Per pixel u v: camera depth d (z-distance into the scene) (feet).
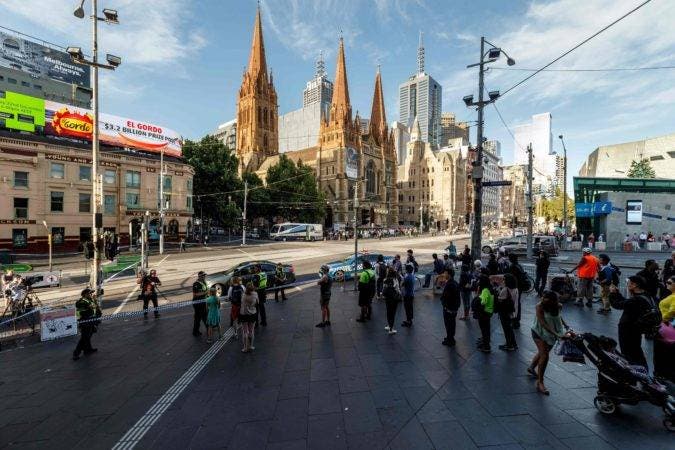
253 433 16.89
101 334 35.83
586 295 38.50
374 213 343.05
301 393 20.90
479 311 26.14
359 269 58.95
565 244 106.93
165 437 16.90
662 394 15.97
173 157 152.66
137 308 46.32
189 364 26.58
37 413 19.95
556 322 19.57
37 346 32.48
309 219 239.71
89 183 121.49
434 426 16.83
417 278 53.72
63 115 119.75
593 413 17.57
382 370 23.75
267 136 333.83
